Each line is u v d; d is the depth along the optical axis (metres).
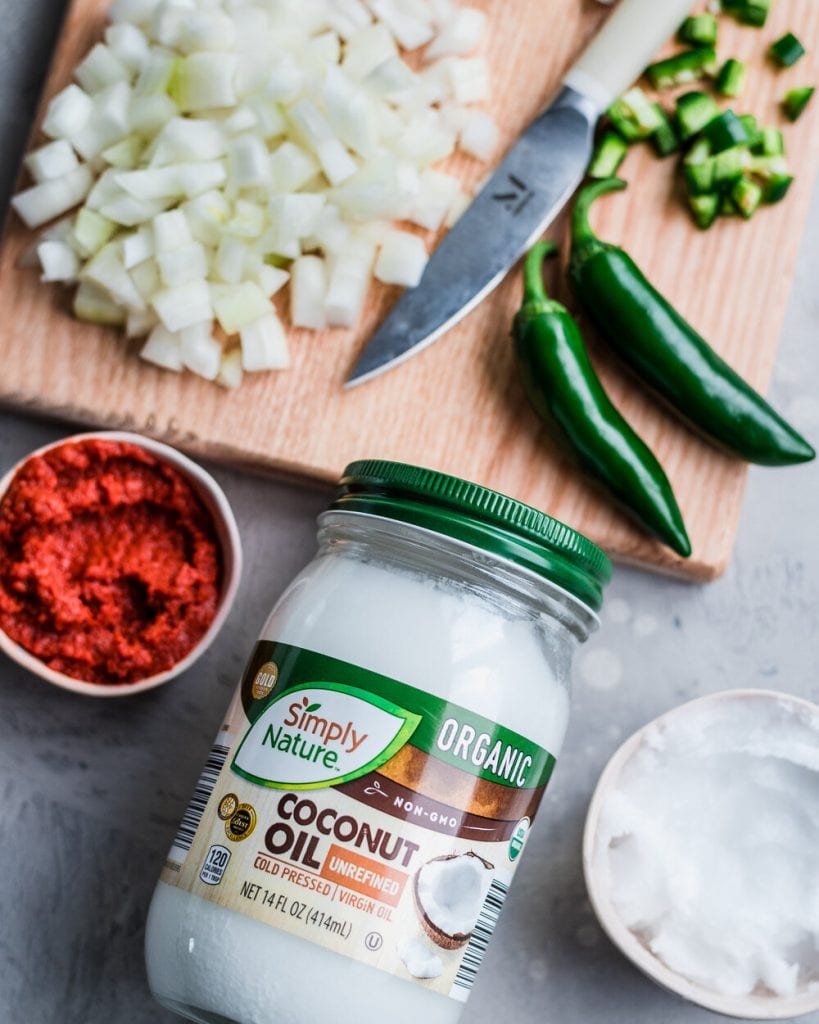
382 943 0.39
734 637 0.52
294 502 0.51
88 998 0.48
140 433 0.48
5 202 0.50
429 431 0.49
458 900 0.40
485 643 0.41
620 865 0.48
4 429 0.50
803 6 0.52
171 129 0.47
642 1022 0.50
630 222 0.51
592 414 0.47
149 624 0.47
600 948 0.50
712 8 0.51
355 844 0.39
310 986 0.40
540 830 0.50
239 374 0.49
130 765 0.49
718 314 0.51
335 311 0.48
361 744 0.40
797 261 0.54
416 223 0.50
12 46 0.51
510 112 0.51
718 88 0.51
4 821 0.49
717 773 0.48
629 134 0.50
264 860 0.40
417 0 0.50
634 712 0.51
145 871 0.49
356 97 0.47
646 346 0.48
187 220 0.48
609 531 0.49
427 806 0.40
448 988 0.41
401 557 0.42
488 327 0.50
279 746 0.40
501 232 0.49
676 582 0.52
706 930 0.47
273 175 0.48
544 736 0.42
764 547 0.53
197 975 0.41
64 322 0.48
